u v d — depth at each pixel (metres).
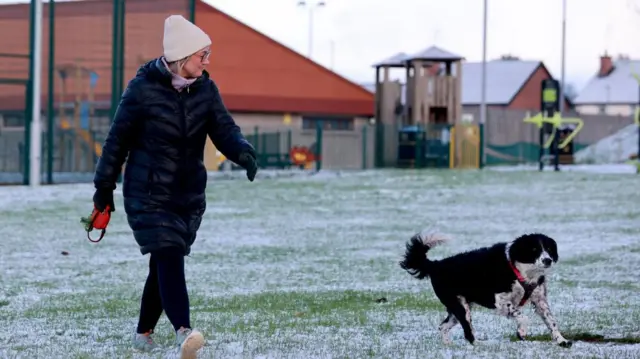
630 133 64.69
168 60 6.89
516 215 21.88
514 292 7.70
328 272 13.09
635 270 13.00
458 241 16.80
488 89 87.69
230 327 8.73
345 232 18.42
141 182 6.89
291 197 27.56
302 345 7.78
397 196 27.92
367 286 11.76
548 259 7.47
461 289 7.82
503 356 7.28
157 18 31.31
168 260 6.86
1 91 37.03
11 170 36.69
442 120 51.31
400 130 49.75
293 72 52.03
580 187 32.00
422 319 9.21
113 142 6.93
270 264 13.94
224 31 50.62
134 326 8.86
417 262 8.08
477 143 49.94
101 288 11.65
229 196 27.95
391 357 7.28
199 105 6.98
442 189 31.00
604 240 16.84
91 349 7.68
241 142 6.95
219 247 16.02
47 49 32.75
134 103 6.89
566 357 7.22
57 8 32.81
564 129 55.16
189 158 6.98
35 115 30.38
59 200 25.08
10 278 12.47
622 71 116.25
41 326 8.89
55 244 16.25
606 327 8.71
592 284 11.68
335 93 53.03
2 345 7.93
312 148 48.78
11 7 33.19
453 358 7.23
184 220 6.96
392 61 52.09
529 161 56.75
